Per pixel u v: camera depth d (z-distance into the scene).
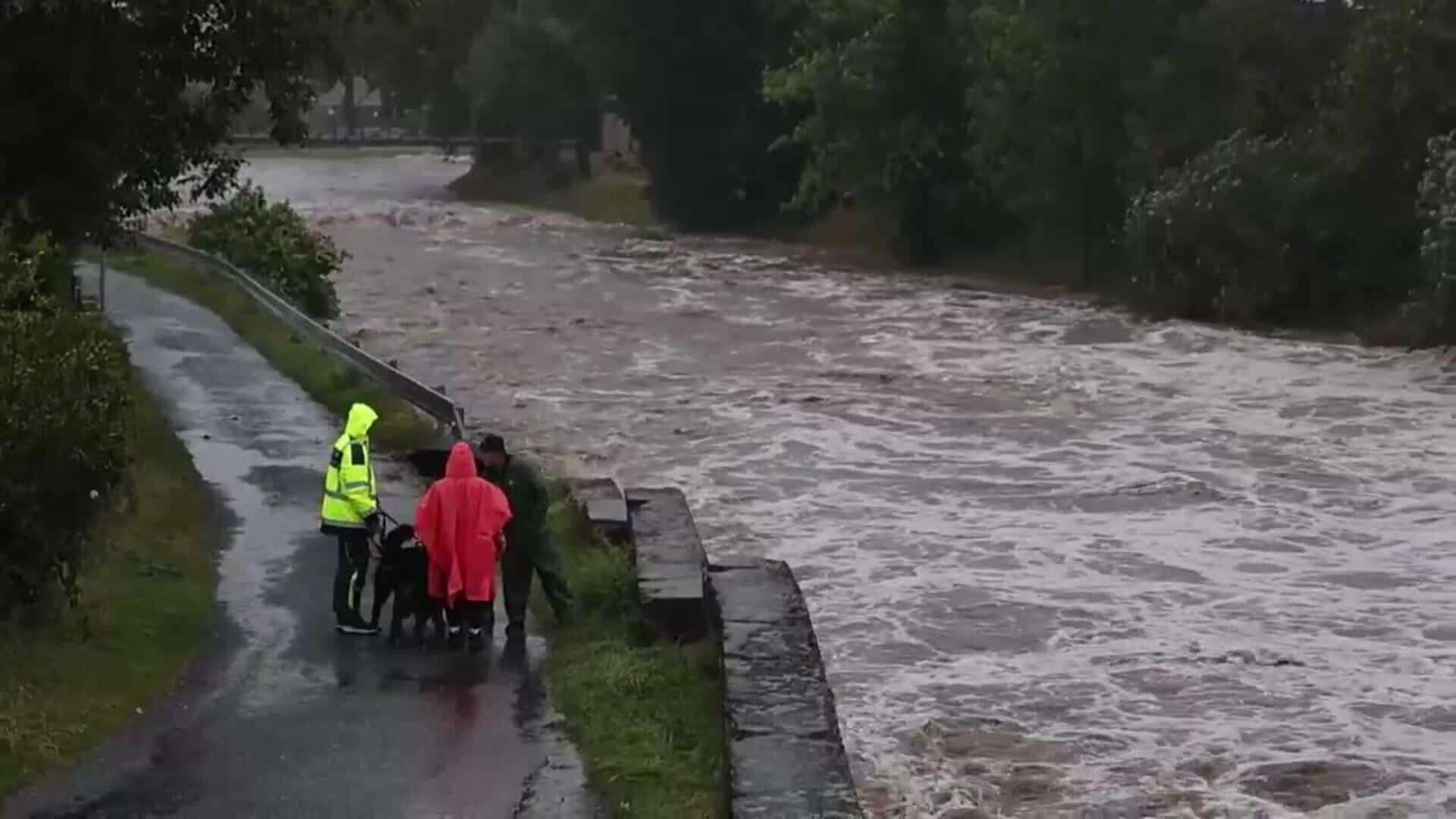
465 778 12.78
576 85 109.25
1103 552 25.08
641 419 35.59
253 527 20.48
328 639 16.20
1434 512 27.97
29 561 14.43
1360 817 15.06
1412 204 51.81
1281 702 18.38
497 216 97.38
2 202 23.16
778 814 11.13
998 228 71.50
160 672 14.78
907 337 50.09
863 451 32.53
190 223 60.09
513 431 33.94
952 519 27.00
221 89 24.91
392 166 140.75
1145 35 59.84
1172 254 55.00
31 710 13.26
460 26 129.38
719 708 14.12
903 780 15.77
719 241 84.00
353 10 26.23
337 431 26.62
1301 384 41.66
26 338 14.95
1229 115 57.41
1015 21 63.16
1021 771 16.12
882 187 71.38
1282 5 56.97
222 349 35.12
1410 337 48.22
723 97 89.00
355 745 13.40
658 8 87.00
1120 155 61.72
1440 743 17.17
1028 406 38.16
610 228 91.19
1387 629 21.30
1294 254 53.00
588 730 13.77
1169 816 14.99
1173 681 19.05
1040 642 20.52
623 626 16.41
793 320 53.88
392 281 63.09
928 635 20.73
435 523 15.99
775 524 26.52
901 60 70.94
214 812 11.95
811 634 14.77
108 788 12.30
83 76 22.14
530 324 51.50
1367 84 52.16
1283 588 23.25
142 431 24.39
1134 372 43.59
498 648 16.06
